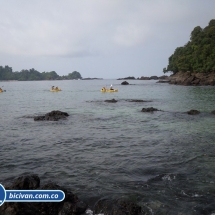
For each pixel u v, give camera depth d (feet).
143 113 89.97
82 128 64.08
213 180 31.55
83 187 29.78
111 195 27.78
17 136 55.26
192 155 41.09
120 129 62.69
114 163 37.58
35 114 89.76
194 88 233.14
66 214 24.16
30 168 35.91
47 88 303.07
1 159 39.73
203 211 24.88
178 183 30.71
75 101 138.72
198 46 328.08
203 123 69.41
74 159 39.58
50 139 52.60
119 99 148.87
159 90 227.61
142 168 35.42
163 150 43.96
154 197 27.40
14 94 198.39
